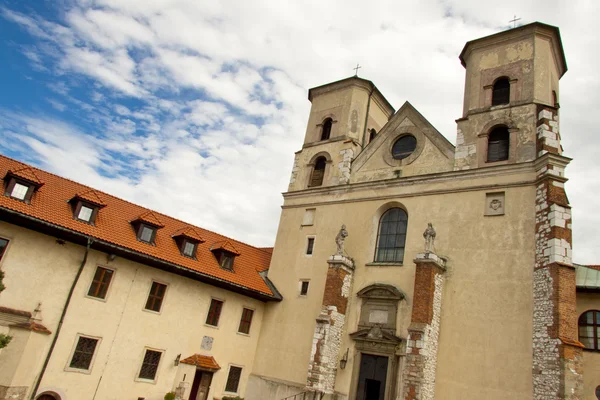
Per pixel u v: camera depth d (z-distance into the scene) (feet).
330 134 114.93
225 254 100.42
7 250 71.46
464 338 74.74
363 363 83.76
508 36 94.27
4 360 67.26
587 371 72.08
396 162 99.04
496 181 82.53
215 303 94.43
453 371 73.56
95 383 76.33
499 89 92.68
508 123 86.63
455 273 80.23
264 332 100.27
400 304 83.35
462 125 92.17
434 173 90.63
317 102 122.83
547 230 72.13
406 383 71.51
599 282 75.05
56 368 72.54
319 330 85.51
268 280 106.63
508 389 67.82
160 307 86.07
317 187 108.47
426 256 77.97
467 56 100.73
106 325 79.00
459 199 85.66
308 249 103.71
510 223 78.02
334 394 83.56
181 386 81.92
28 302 71.87
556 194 73.77
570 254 69.26
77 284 77.00
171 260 87.76
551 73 91.15
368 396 80.79
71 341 74.79
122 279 82.23
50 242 75.77
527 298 71.36
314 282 98.32
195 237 94.89
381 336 82.28
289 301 99.91
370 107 118.93
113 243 79.92
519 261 74.54
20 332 68.95
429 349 73.77
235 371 95.20
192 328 89.45
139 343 82.23
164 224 98.12
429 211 88.38
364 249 94.02
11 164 82.99
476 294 76.59
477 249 79.66
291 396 85.15
